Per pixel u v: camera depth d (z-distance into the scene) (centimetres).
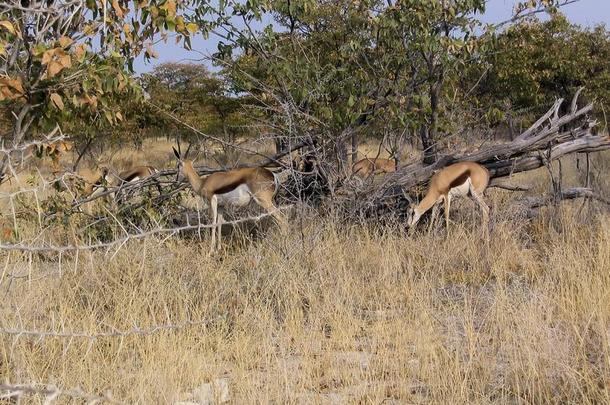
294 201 1088
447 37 1066
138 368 555
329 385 541
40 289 671
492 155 1097
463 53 1109
